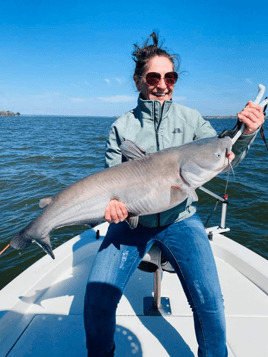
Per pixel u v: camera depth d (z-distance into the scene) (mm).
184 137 2186
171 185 1934
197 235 1943
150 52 2113
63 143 20188
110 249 1991
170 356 2061
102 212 2049
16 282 2674
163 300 2631
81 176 9859
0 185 8648
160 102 2088
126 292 2777
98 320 1763
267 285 2688
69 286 2850
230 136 1940
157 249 2193
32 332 2281
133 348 2131
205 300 1767
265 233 5840
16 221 6078
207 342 1791
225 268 3104
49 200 2164
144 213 1967
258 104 1774
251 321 2367
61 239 5508
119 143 2283
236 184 8688
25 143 19828
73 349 2131
